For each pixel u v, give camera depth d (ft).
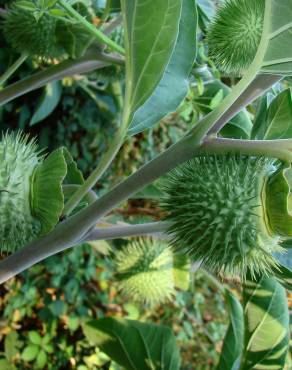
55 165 0.42
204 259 0.44
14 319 1.39
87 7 0.71
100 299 1.54
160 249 0.85
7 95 0.64
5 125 1.38
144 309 1.61
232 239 0.42
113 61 0.65
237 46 0.55
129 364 0.70
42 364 1.38
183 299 1.71
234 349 0.68
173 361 0.71
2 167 0.42
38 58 0.70
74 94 1.44
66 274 1.48
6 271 0.42
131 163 1.66
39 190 0.42
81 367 1.42
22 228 0.43
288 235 0.42
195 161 0.44
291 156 0.40
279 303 0.64
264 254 0.44
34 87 0.65
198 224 0.43
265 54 0.40
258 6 0.54
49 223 0.42
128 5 0.38
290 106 0.53
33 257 0.42
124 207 1.37
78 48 0.64
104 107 1.31
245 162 0.43
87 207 0.42
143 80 0.41
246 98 0.49
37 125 1.44
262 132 0.58
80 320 1.47
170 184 0.45
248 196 0.42
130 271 0.86
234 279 0.50
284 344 0.64
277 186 0.42
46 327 1.41
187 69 0.54
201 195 0.43
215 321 1.82
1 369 1.27
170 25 0.38
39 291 1.45
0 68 1.14
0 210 0.41
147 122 0.50
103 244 0.87
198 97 0.80
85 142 1.52
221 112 0.40
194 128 0.41
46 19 0.63
